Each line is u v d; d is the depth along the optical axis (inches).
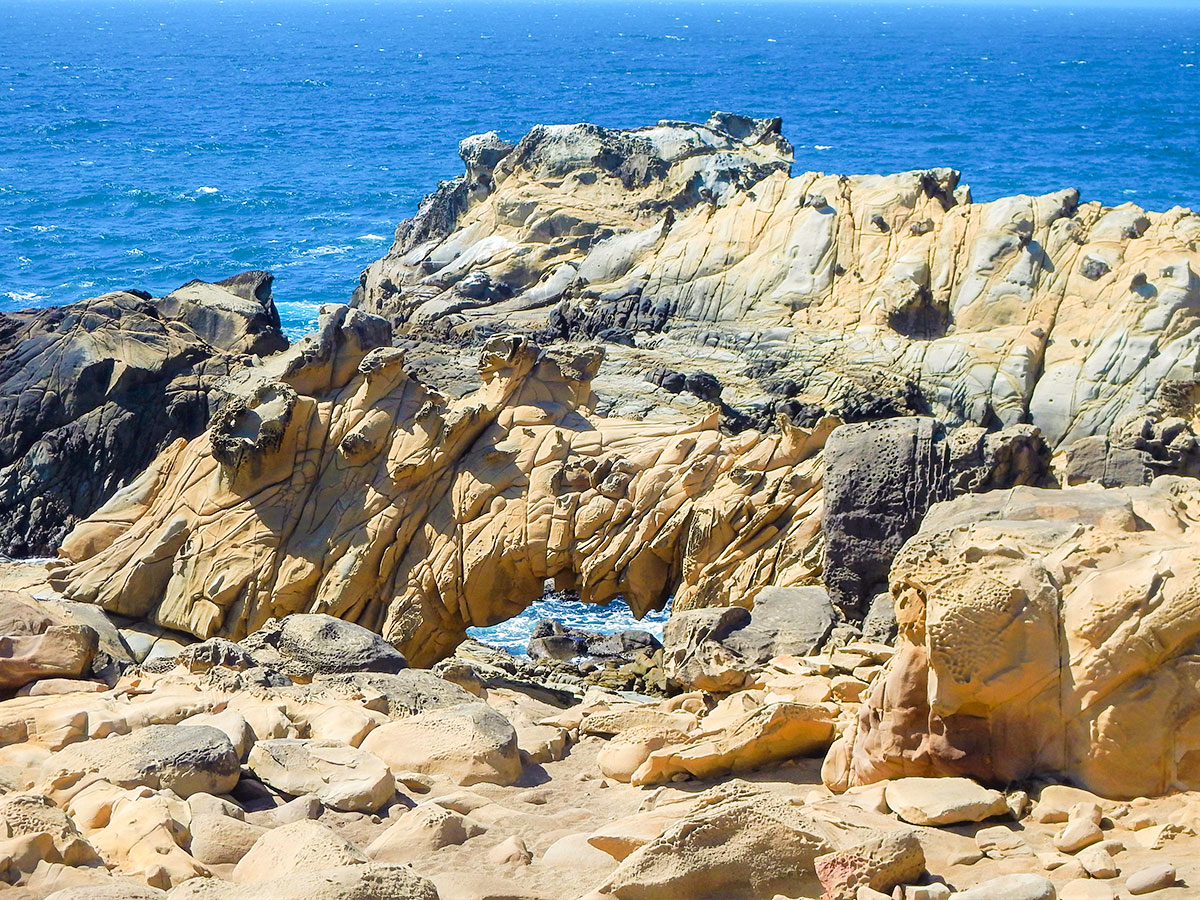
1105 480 741.3
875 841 328.8
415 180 5221.5
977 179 5280.5
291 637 594.2
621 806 428.1
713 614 655.1
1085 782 372.5
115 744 428.8
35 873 346.3
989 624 378.9
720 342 1898.4
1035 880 307.6
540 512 997.2
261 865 352.5
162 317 1749.5
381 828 406.6
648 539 984.3
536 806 437.1
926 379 1737.2
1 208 4522.6
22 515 1545.3
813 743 446.3
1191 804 354.6
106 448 1571.1
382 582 1002.7
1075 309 1776.6
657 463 1011.9
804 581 917.8
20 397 1599.4
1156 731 366.3
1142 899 309.7
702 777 444.5
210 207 4603.8
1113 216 1855.3
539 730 499.5
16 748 450.9
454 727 468.4
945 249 1891.0
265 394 1032.2
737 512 962.1
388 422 1035.3
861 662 546.3
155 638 983.0
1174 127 6939.0
